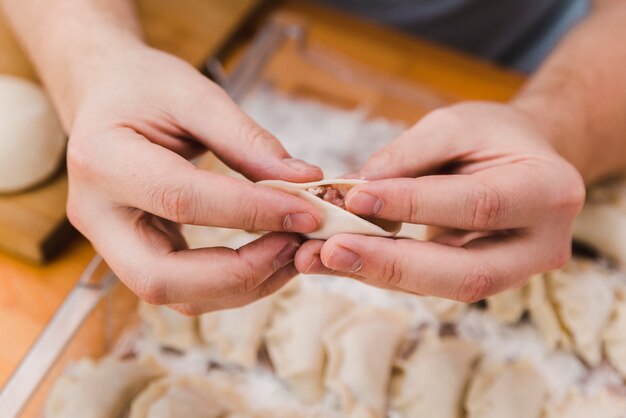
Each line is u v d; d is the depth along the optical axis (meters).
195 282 0.34
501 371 0.43
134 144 0.34
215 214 0.33
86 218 0.35
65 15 0.41
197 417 0.40
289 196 0.33
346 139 0.51
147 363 0.42
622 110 0.45
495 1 0.59
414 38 0.57
